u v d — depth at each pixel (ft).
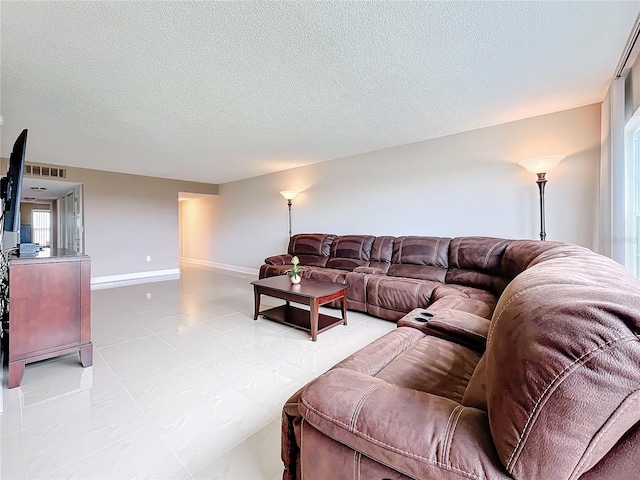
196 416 5.36
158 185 21.18
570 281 2.57
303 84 7.66
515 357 2.09
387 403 2.68
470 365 4.61
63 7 4.85
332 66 6.82
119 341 8.80
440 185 12.43
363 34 5.70
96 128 10.63
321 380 3.16
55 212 28.35
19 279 6.42
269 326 10.18
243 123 10.40
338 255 14.47
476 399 2.92
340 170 15.87
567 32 5.72
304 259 15.69
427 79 7.50
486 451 2.11
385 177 14.10
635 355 1.72
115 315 11.41
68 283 7.00
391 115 9.90
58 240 25.36
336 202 16.12
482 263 10.09
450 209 12.21
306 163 17.06
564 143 9.73
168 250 21.65
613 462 1.81
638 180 7.24
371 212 14.67
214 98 8.36
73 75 7.00
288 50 6.18
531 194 10.41
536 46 6.16
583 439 1.78
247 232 21.97
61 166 17.01
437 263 11.37
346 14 5.16
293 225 18.56
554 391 1.83
